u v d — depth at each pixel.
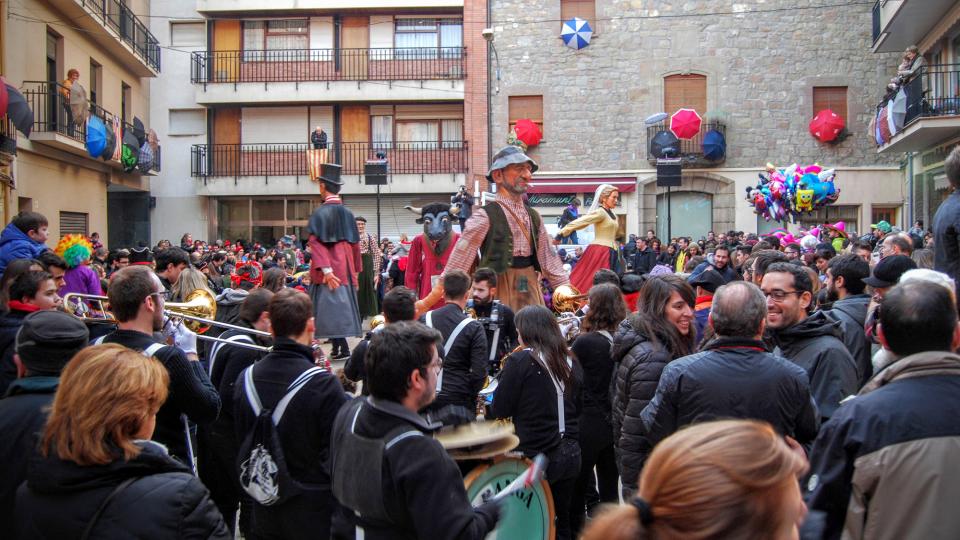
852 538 2.61
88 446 2.45
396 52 27.88
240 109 28.27
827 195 17.48
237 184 27.83
